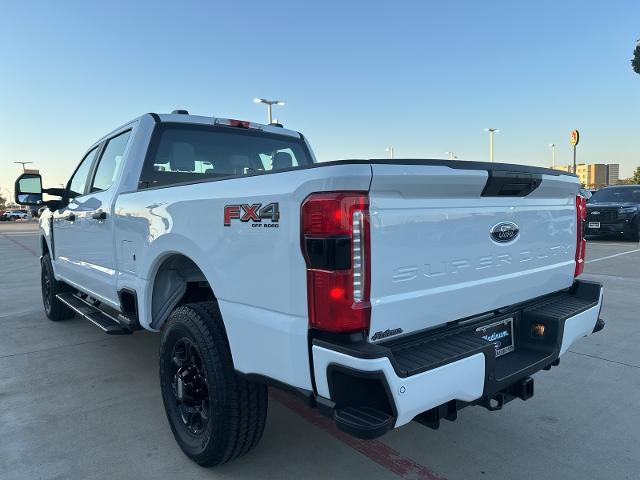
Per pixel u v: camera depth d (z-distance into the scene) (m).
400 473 2.87
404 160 2.10
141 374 4.52
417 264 2.26
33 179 5.37
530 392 2.71
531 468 2.91
